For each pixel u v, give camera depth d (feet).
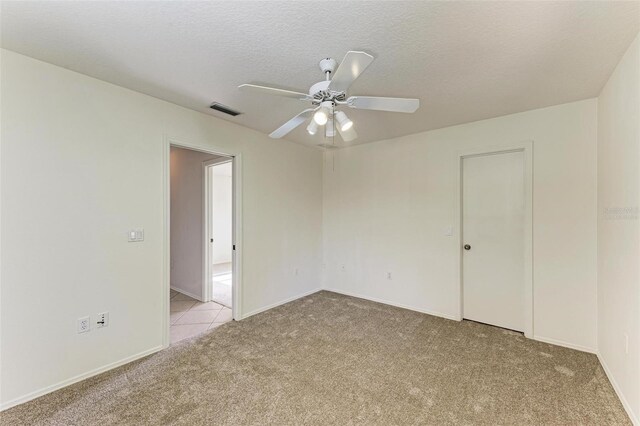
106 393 6.49
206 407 6.05
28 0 4.52
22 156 6.19
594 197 8.23
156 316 8.47
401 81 7.26
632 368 5.65
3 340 5.98
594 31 5.25
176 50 5.99
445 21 5.01
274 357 8.10
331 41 5.63
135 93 7.98
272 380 7.00
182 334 9.66
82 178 7.04
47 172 6.51
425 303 11.65
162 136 8.57
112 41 5.68
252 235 11.51
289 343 8.96
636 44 5.45
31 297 6.30
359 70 5.01
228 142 10.52
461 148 10.64
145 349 8.21
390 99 6.02
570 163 8.58
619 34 5.34
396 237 12.48
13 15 4.90
